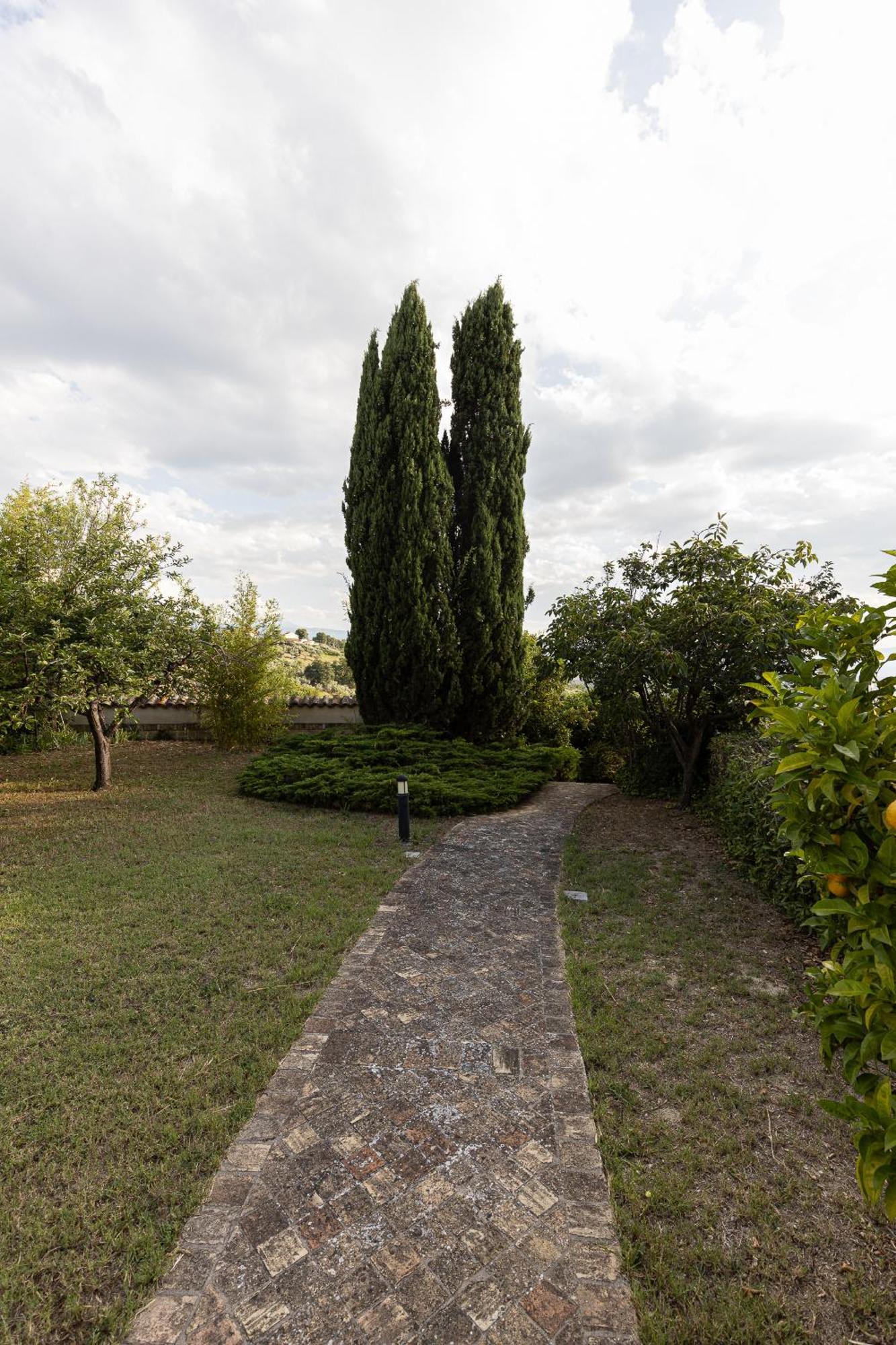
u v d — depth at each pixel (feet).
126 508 33.96
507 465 38.81
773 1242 6.08
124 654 24.94
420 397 36.52
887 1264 5.81
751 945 13.32
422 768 29.96
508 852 20.68
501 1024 10.28
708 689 25.49
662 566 27.25
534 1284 5.71
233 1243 6.15
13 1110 8.06
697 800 27.71
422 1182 6.94
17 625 22.57
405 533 35.96
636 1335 5.23
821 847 5.43
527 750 35.14
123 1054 9.30
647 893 16.74
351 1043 9.71
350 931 13.94
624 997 11.12
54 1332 5.29
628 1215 6.44
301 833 22.35
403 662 36.88
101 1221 6.36
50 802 27.27
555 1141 7.60
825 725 5.26
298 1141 7.59
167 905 15.30
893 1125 4.01
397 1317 5.39
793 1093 8.35
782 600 24.48
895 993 4.36
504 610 38.58
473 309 39.40
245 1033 9.94
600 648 27.17
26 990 11.22
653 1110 8.11
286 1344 5.16
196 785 31.30
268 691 42.11
